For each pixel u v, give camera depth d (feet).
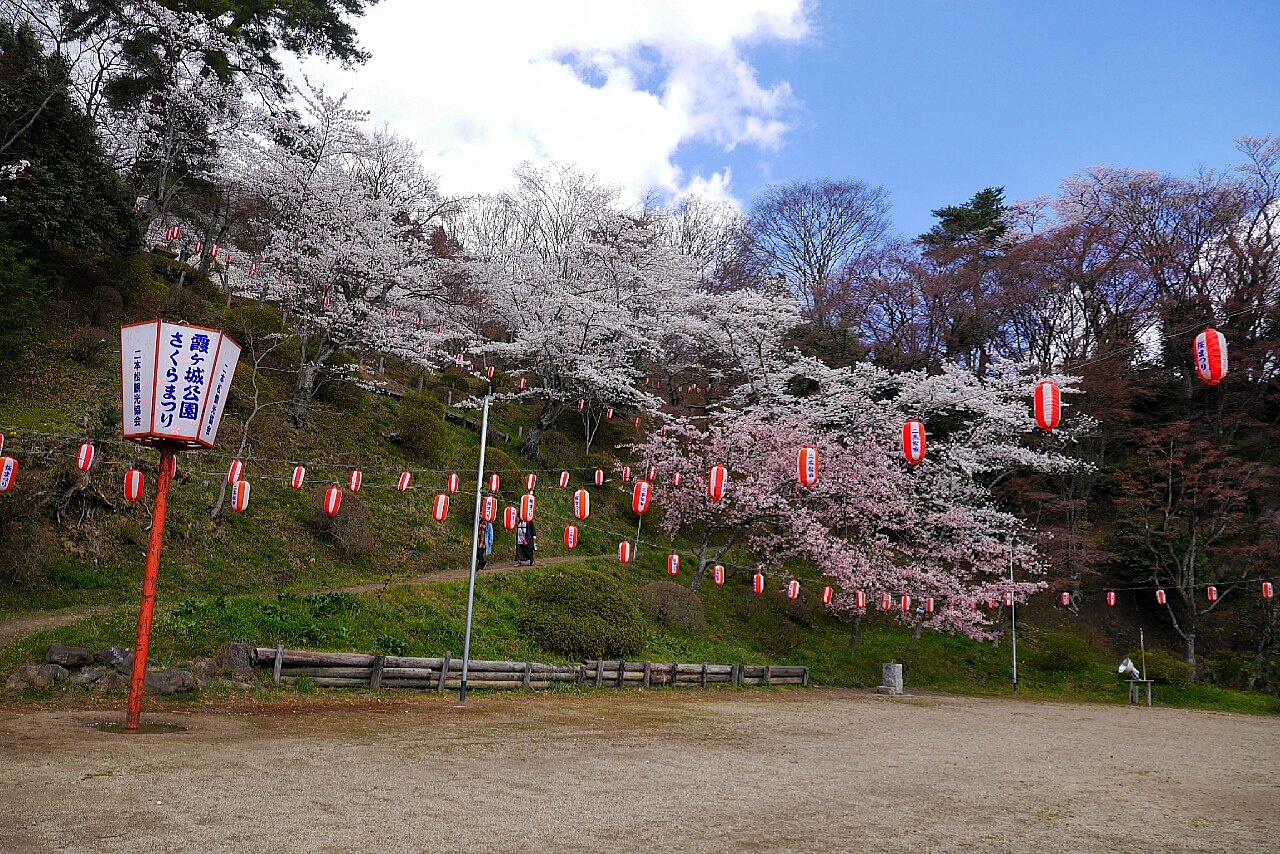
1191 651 79.41
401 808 18.08
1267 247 87.04
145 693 31.01
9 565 40.83
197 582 47.32
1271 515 84.02
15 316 54.80
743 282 124.67
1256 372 86.43
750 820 19.01
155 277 79.82
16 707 28.04
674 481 67.21
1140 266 90.43
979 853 17.21
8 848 13.87
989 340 103.09
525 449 84.38
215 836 15.21
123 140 77.00
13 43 62.95
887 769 27.55
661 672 52.85
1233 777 30.40
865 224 128.67
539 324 84.94
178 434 26.40
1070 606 86.58
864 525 72.79
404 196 83.25
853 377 79.05
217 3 71.56
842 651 71.00
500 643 49.01
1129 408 93.71
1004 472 81.87
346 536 57.36
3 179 61.87
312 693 35.99
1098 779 28.25
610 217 99.04
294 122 75.61
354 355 90.68
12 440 47.65
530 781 21.85
